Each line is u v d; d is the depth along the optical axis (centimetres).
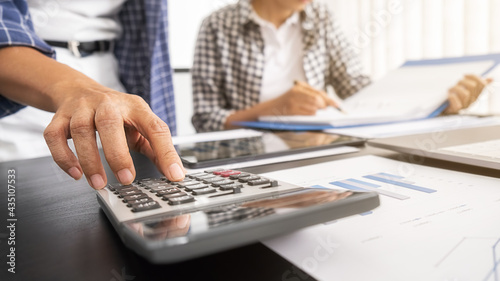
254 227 17
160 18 84
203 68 112
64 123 31
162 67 87
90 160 29
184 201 23
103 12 74
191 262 18
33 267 18
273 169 39
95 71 75
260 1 114
